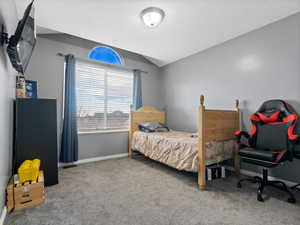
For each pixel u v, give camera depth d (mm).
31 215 1476
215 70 3039
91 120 3359
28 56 1707
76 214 1499
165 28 2494
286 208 1605
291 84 2115
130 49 3252
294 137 1758
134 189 2020
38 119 2066
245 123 2580
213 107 3059
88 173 2576
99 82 3465
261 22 2307
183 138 2547
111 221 1405
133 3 1946
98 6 1985
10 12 1680
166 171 2688
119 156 3650
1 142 1402
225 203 1697
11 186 1544
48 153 2109
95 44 3432
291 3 1916
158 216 1478
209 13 2139
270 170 2289
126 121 3848
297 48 2070
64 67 3037
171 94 4031
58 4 1929
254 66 2484
